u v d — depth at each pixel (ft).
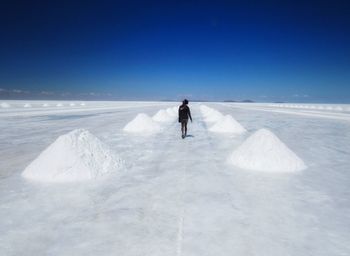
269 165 18.71
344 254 8.65
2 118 57.21
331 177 17.33
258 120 61.46
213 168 19.04
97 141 19.06
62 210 11.80
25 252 8.61
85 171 16.46
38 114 69.62
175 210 11.84
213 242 9.21
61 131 37.91
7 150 25.04
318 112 103.65
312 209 12.12
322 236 9.75
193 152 24.70
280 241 9.34
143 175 17.17
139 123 40.73
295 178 16.92
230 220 10.89
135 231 9.95
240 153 20.72
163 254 8.48
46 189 14.47
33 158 21.89
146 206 12.26
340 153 25.46
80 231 9.95
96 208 12.01
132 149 25.89
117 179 16.29
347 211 11.99
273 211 11.82
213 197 13.42
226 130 39.27
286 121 59.36
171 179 16.38
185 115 32.60
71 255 8.44
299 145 29.60
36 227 10.25
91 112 83.51
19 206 12.20
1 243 9.13
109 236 9.60
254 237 9.58
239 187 14.98
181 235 9.68
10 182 15.66
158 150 25.53
